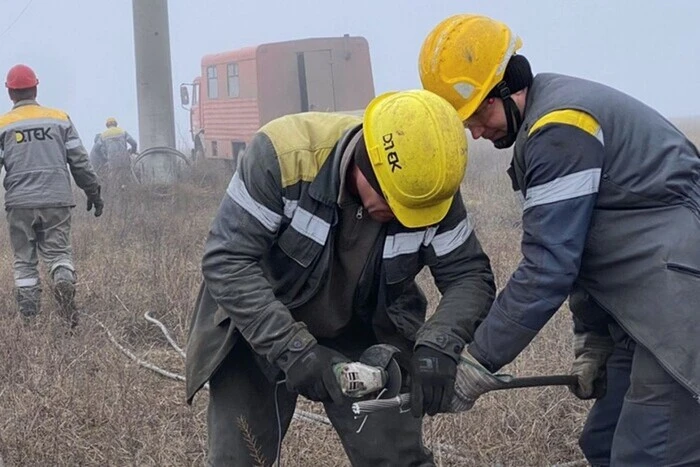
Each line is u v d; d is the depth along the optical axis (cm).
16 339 616
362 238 325
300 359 313
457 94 328
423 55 336
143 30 2094
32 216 736
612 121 318
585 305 366
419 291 356
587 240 325
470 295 331
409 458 349
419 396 317
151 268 838
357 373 310
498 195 1389
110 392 520
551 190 312
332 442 473
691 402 320
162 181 1736
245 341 350
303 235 322
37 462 464
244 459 349
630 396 332
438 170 299
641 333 320
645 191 316
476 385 326
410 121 299
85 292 795
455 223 330
